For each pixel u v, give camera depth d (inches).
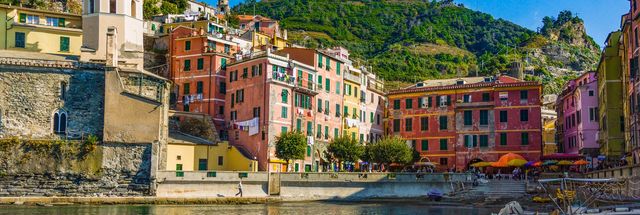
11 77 2511.1
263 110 3302.2
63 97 2551.7
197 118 3464.6
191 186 2596.0
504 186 2974.9
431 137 3875.5
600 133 3339.1
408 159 3481.8
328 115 3750.0
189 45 3838.6
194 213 2126.0
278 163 3284.9
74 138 2536.9
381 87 4926.2
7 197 2418.8
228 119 3617.1
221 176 2642.7
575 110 3722.9
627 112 2672.2
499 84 3703.3
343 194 2878.9
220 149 3198.8
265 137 3265.3
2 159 2450.8
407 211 2335.1
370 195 2913.4
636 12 2402.8
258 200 2657.5
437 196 2844.5
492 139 3690.9
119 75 2620.6
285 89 3383.4
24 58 2539.4
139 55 3006.9
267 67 3329.2
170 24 4544.8
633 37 2447.1
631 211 1592.0
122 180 2527.1
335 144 3430.1
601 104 3267.7
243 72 3528.5
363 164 3671.3
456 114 3806.6
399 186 2965.1
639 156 2353.6
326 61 3779.5
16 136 2482.8
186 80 3801.7
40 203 2405.3
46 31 3235.7
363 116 4202.8
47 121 2524.6
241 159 3189.0
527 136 3612.2
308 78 3585.1
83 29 2962.6
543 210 2059.5
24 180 2459.4
